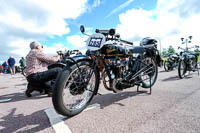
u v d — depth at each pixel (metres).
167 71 6.95
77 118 1.62
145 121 1.48
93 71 1.91
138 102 2.12
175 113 1.65
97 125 1.44
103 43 1.87
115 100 2.29
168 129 1.30
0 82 5.20
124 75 2.27
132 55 2.49
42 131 1.37
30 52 2.77
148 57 2.82
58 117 1.67
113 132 1.29
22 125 1.50
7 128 1.44
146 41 2.96
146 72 2.64
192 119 1.49
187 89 2.83
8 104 2.29
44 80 2.64
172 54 7.13
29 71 2.64
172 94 2.49
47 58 2.80
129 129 1.33
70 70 1.59
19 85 4.41
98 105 2.07
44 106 2.16
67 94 2.14
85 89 1.84
